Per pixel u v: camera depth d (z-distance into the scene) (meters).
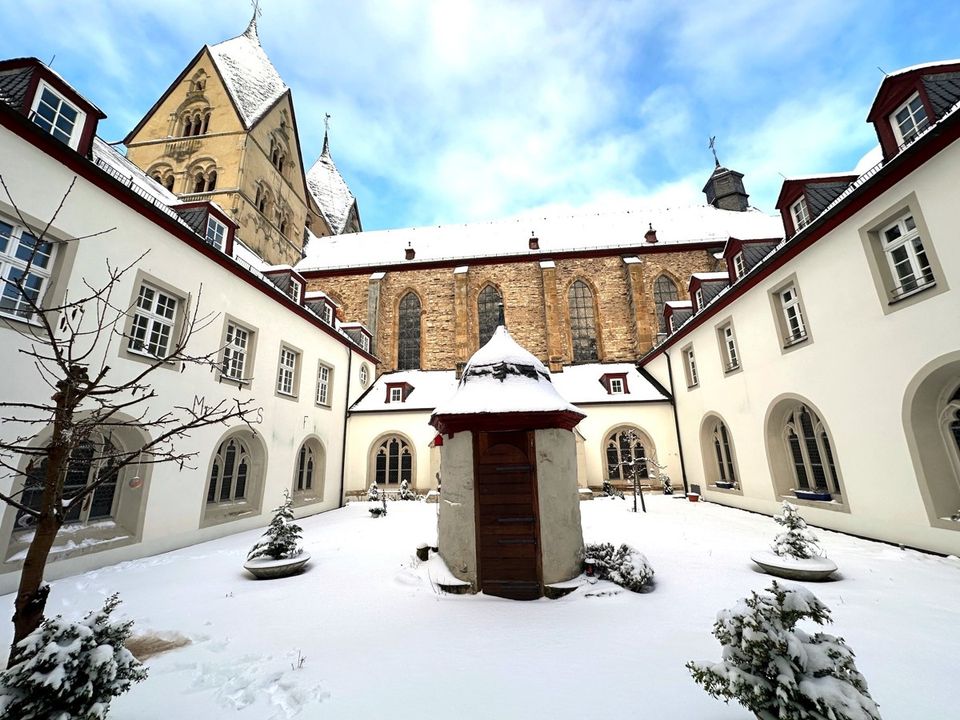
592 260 28.70
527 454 6.75
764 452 12.98
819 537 9.81
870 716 2.36
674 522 12.05
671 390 20.27
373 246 33.44
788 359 11.76
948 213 7.59
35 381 7.33
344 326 23.23
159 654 4.74
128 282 9.16
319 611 5.95
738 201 34.72
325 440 17.84
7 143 7.33
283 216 30.16
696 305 18.72
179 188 25.88
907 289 8.66
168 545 9.85
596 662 4.24
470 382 7.41
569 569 6.55
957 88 8.19
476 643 4.77
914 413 8.33
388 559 8.75
